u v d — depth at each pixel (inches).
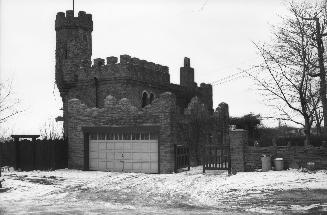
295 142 1230.3
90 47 1625.2
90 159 1151.0
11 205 600.7
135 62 1440.7
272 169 910.4
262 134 1609.3
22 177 966.4
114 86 1400.1
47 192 750.5
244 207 554.9
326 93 927.7
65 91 1519.4
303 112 978.1
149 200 645.9
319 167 872.9
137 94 1427.2
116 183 863.7
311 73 942.4
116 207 577.9
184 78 1771.7
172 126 1058.7
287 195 616.1
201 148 1205.7
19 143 1162.0
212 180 837.2
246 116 1574.8
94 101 1437.0
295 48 984.9
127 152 1107.3
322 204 534.3
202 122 1221.1
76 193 735.7
